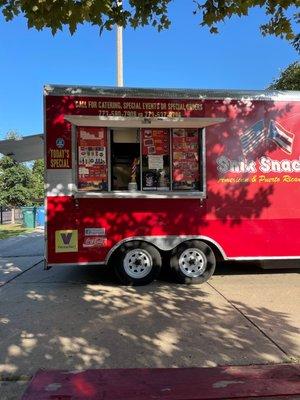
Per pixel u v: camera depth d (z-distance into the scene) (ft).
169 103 27.43
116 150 27.48
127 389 13.88
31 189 119.65
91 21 21.08
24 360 16.43
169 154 27.94
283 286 27.22
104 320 20.80
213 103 27.86
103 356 16.74
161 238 27.50
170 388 13.94
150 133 27.84
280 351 17.06
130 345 17.78
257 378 14.67
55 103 26.55
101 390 13.82
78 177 26.94
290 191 28.58
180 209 27.66
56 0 19.06
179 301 23.90
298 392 13.64
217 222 27.91
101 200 26.99
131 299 24.36
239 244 28.14
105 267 34.27
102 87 26.86
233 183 28.07
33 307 23.08
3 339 18.51
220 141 27.94
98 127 27.20
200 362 16.14
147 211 27.37
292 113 28.63
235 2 22.44
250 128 28.19
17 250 46.70
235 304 23.27
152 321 20.61
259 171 28.30
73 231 26.76
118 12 22.84
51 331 19.40
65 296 25.21
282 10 23.53
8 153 37.60
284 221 28.50
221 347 17.49
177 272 27.78
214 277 29.94
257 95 28.27
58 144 26.63
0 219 90.74
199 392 13.64
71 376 14.90
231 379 14.60
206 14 23.26
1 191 117.60
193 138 28.17
